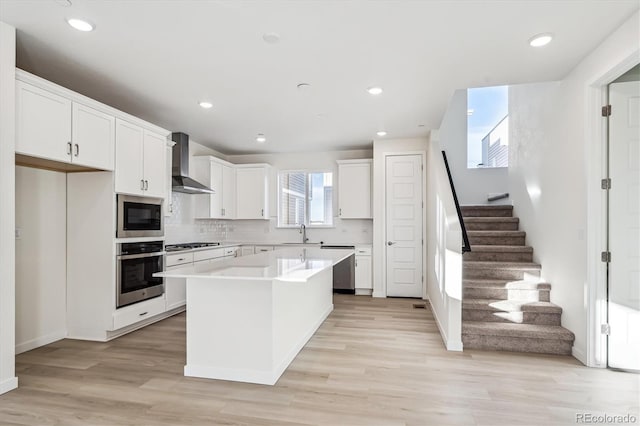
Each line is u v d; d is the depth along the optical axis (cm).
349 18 230
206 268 265
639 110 272
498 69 308
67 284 356
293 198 677
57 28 242
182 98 379
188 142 537
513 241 444
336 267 592
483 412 217
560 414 215
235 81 334
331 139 566
